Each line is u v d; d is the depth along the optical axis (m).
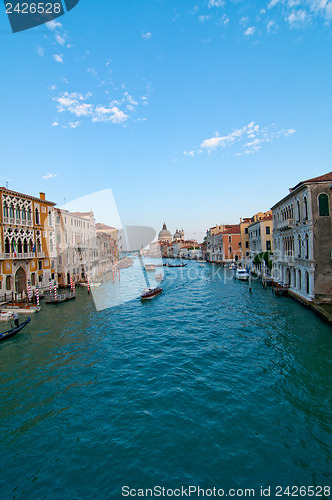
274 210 33.12
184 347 15.56
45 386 11.57
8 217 26.88
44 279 32.47
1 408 10.09
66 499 6.45
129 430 8.73
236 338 16.53
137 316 22.98
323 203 21.12
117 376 12.34
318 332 16.16
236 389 10.86
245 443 7.98
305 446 7.79
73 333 18.45
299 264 24.23
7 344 16.47
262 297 27.78
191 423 8.93
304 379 11.23
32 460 7.66
